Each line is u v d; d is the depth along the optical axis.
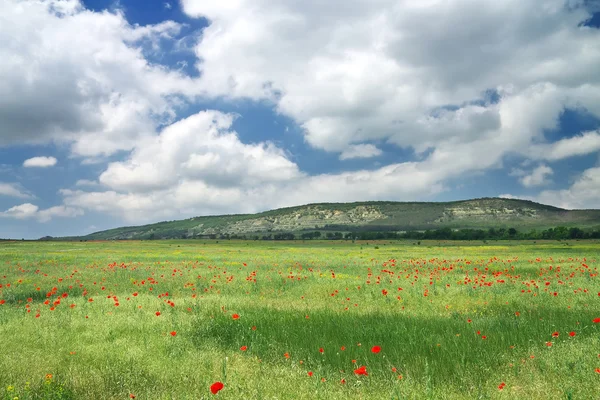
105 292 16.94
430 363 6.73
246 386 5.71
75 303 13.24
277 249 75.25
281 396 5.38
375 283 18.28
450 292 15.11
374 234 199.12
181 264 32.19
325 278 20.41
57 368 6.55
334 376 6.27
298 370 6.46
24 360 6.90
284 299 14.45
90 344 8.27
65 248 72.25
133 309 12.09
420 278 19.75
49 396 5.26
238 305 12.74
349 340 8.30
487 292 14.84
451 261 33.03
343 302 13.56
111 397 5.43
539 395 5.20
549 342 7.14
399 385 5.50
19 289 17.44
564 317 10.12
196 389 5.56
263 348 8.01
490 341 7.88
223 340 8.74
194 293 16.53
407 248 76.62
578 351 6.61
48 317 10.62
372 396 5.39
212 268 27.89
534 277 20.20
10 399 5.10
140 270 26.20
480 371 6.34
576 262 30.19
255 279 18.84
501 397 5.18
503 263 29.61
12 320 10.27
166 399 5.23
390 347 7.66
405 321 10.00
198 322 10.16
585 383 5.38
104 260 37.25
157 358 7.19
